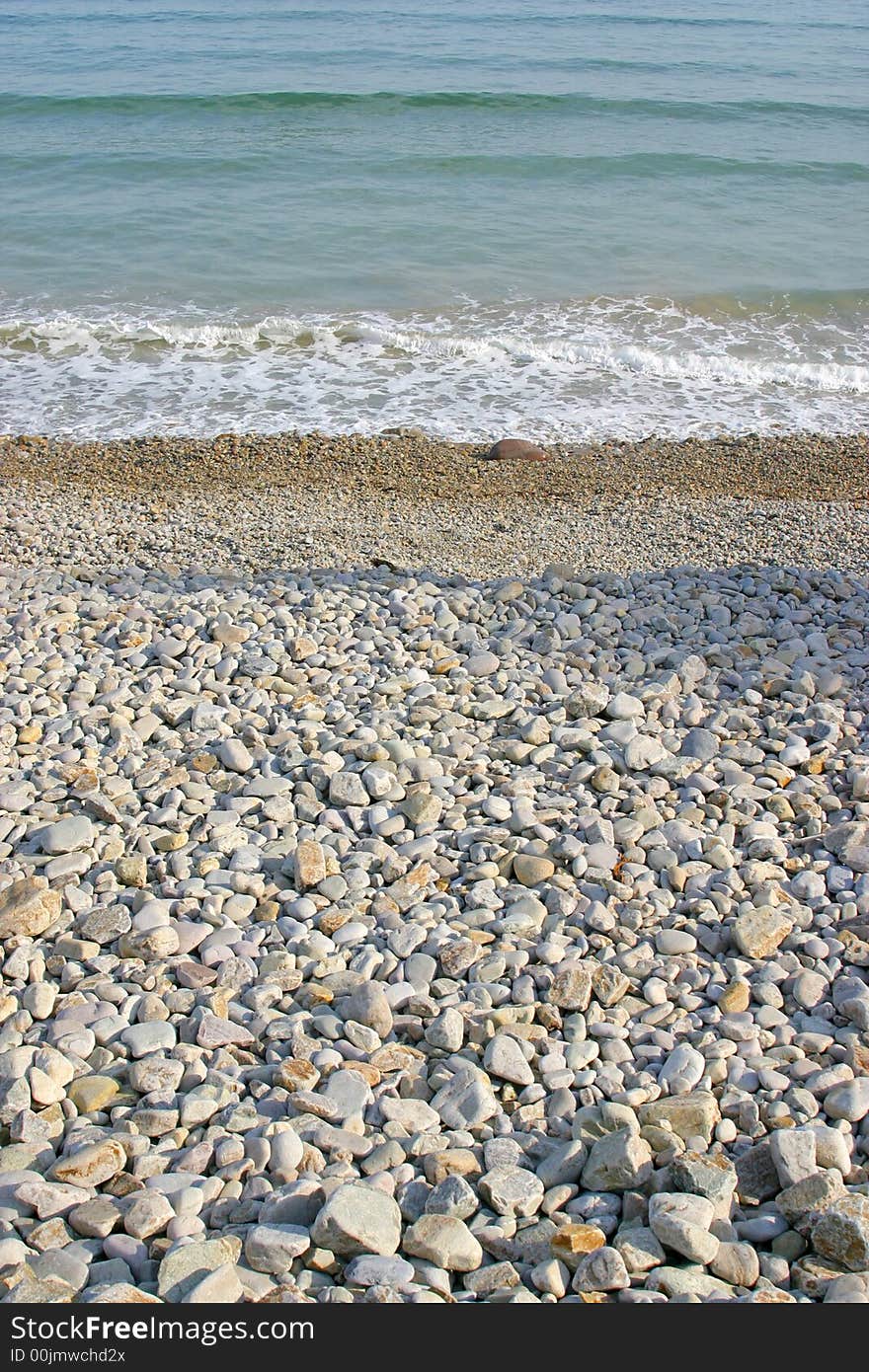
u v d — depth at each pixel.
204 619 4.84
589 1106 3.17
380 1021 3.35
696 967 3.49
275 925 3.60
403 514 6.43
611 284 10.25
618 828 3.86
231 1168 3.07
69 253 10.82
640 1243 2.97
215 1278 2.89
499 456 7.35
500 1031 3.32
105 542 5.88
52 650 4.66
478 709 4.36
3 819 3.87
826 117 16.19
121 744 4.17
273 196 12.48
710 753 4.19
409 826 3.91
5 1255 2.93
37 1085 3.20
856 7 27.73
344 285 10.15
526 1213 3.03
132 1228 2.98
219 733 4.27
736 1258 2.96
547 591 5.18
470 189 12.87
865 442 7.64
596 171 13.59
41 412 8.04
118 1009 3.40
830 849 3.82
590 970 3.43
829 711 4.37
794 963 3.50
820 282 10.30
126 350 9.02
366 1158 3.09
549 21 24.31
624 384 8.62
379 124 15.42
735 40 22.58
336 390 8.45
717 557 5.69
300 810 3.95
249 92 16.39
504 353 9.03
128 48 20.77
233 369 8.77
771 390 8.55
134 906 3.65
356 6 25.81
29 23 23.91
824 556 5.66
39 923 3.57
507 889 3.69
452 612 4.99
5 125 15.29
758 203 12.59
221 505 6.52
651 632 4.88
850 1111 3.17
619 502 6.64
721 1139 3.15
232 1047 3.31
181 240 11.16
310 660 4.63
